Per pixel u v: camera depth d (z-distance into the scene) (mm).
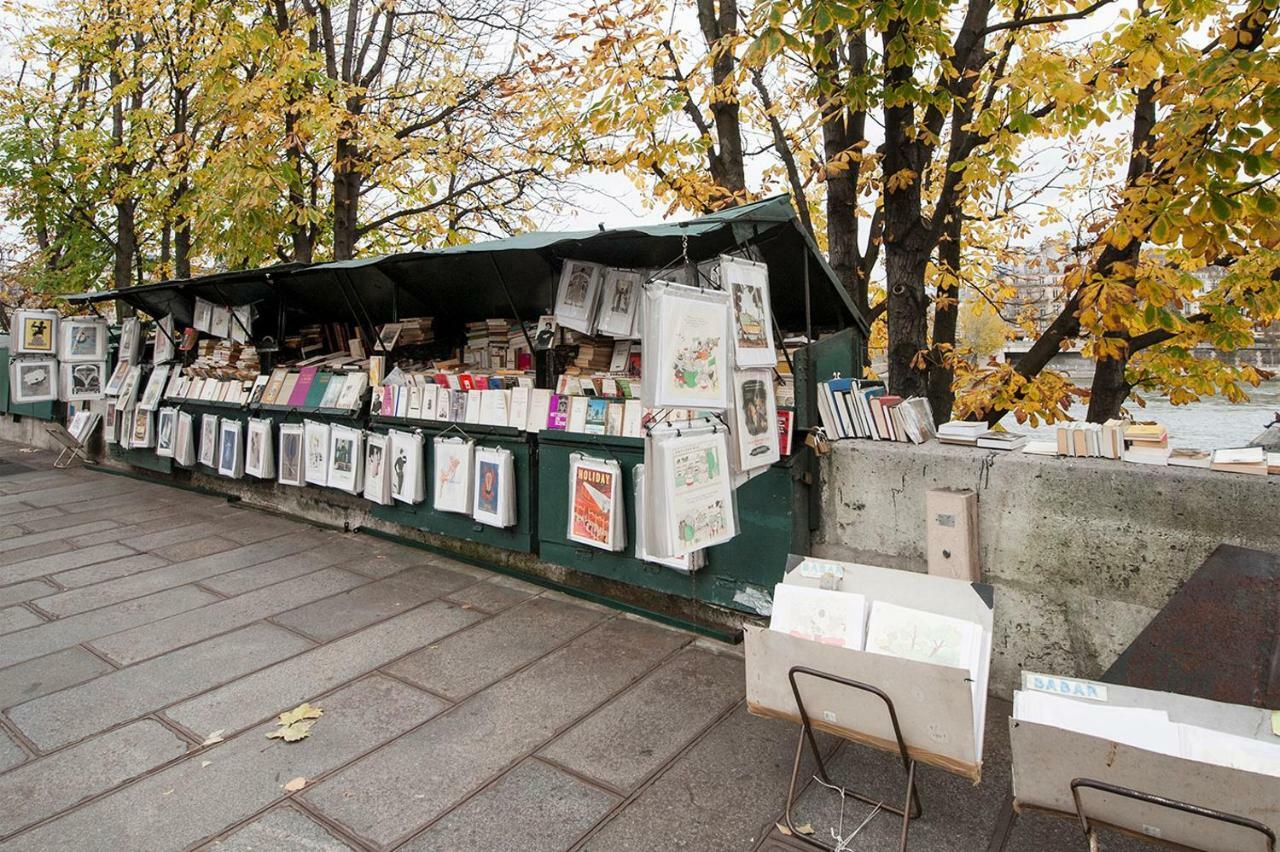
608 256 4535
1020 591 3281
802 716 2529
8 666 3912
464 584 5176
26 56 12219
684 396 2865
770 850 2428
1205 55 4656
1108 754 1926
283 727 3225
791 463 3764
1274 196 3779
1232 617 2379
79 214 13102
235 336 7895
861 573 2738
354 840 2492
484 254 4996
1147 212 4379
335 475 6359
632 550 4469
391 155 9305
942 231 6758
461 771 2896
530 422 5023
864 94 5211
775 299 4586
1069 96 4582
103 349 10000
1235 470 2797
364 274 6141
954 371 6805
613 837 2502
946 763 2283
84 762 2990
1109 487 3035
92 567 5652
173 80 11203
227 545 6230
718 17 7191
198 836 2520
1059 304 8453
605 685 3621
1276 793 1733
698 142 6223
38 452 11672
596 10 6367
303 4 10055
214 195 8445
